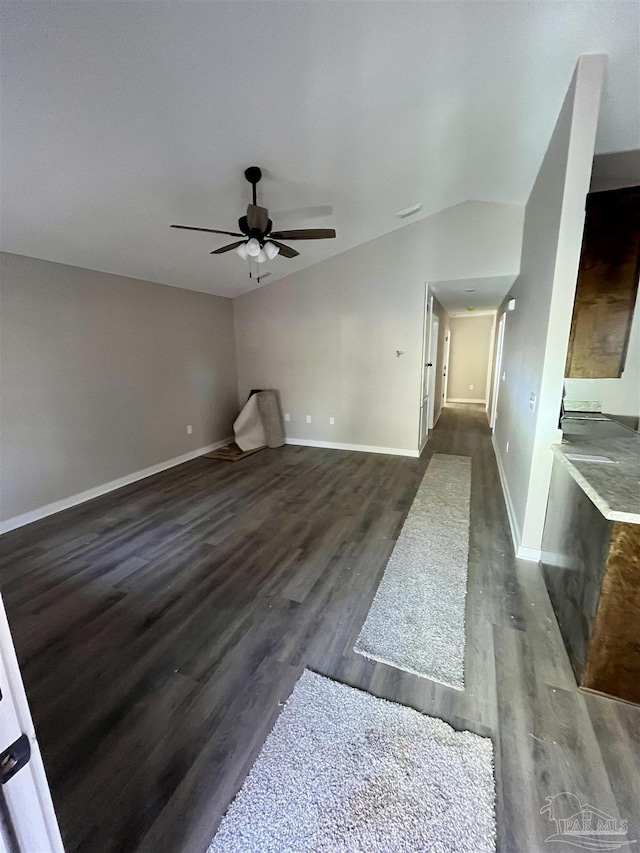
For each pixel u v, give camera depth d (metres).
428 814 1.18
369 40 1.83
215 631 1.99
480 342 9.18
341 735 1.43
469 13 1.70
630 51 1.87
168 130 2.22
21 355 3.19
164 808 1.22
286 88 2.09
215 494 3.86
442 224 4.25
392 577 2.40
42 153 2.15
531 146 2.77
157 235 3.40
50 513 3.46
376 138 2.65
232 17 1.63
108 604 2.21
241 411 5.74
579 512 1.84
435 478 4.15
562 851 1.10
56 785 1.29
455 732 1.43
